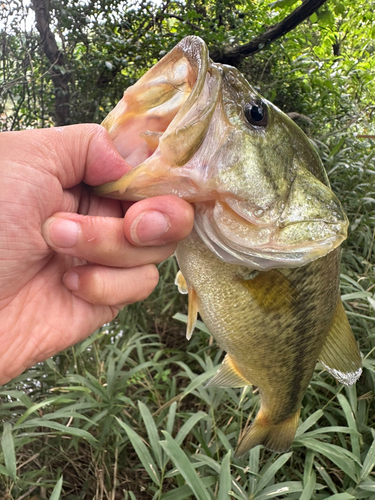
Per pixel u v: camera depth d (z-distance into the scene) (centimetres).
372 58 102
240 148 14
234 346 19
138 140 15
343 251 41
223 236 15
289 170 15
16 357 14
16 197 13
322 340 20
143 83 14
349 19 103
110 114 15
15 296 14
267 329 18
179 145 13
